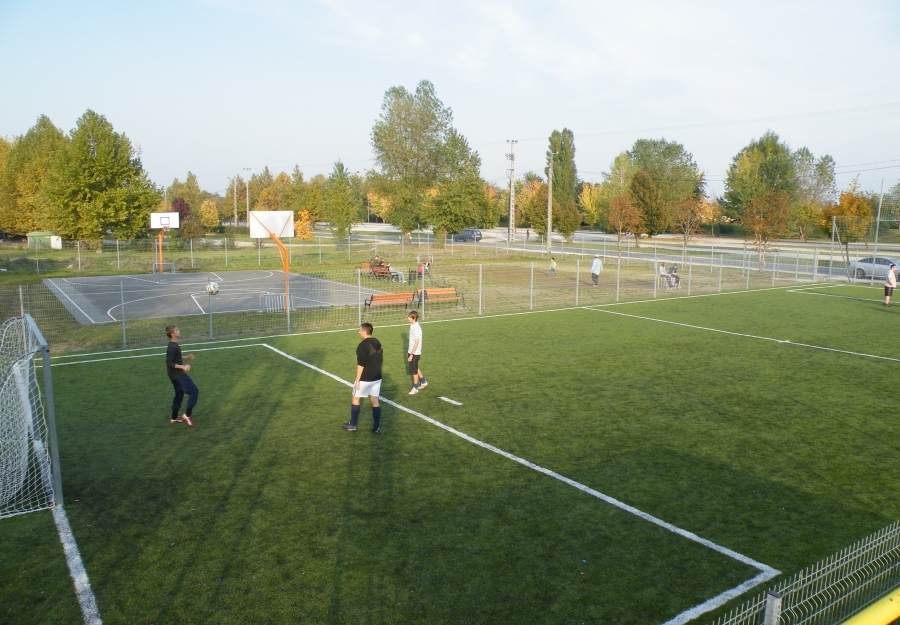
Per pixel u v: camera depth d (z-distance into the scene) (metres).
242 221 103.50
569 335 20.00
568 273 40.94
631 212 51.09
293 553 6.99
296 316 24.11
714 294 30.89
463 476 9.12
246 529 7.54
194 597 6.18
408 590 6.29
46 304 27.88
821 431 11.12
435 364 16.03
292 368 15.62
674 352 17.48
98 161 44.72
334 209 57.25
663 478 9.10
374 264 38.94
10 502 8.25
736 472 9.34
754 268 43.69
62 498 8.25
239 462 9.62
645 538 7.37
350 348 18.06
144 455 9.89
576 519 7.82
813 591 6.21
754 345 18.50
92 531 7.50
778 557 6.98
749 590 6.33
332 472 9.25
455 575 6.56
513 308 26.11
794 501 8.40
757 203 39.38
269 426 11.29
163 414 11.93
